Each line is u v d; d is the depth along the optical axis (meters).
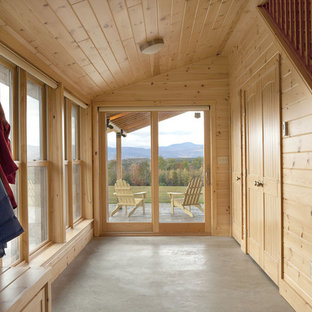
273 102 2.81
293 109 2.38
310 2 2.37
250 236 3.65
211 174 4.69
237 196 4.25
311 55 2.30
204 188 4.78
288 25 2.62
